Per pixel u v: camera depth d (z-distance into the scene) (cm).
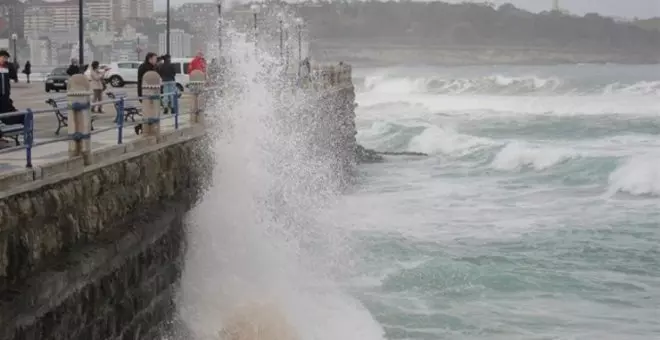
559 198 3550
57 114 2133
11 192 1116
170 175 1811
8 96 1812
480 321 1981
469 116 7631
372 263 2395
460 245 2661
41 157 1490
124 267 1445
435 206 3347
